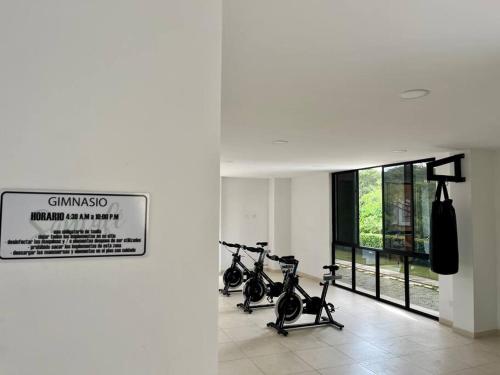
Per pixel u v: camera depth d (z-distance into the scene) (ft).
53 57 2.17
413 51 5.47
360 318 16.67
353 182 22.57
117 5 2.32
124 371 2.19
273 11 4.34
